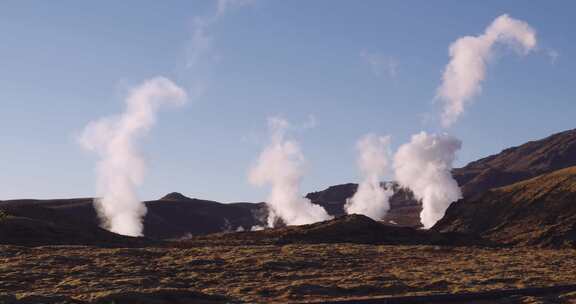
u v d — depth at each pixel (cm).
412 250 10550
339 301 5319
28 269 7200
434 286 6706
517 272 8012
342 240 12900
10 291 5928
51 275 6869
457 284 6831
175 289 5631
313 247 10575
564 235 13538
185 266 7906
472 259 9575
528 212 15650
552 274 7850
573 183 16125
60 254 8481
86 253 8694
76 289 6044
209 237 14012
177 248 10856
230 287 6525
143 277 6969
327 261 8738
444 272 7912
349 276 7406
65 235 10988
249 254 9281
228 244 11831
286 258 8762
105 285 6259
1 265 7400
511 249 11938
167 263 8081
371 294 6234
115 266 7669
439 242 13200
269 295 6047
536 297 5947
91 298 5206
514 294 6141
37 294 5309
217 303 5447
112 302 5112
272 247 10544
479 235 15338
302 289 6266
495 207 16900
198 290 6175
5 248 8825
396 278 7250
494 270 8181
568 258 10006
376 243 12862
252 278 7200
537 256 10238
